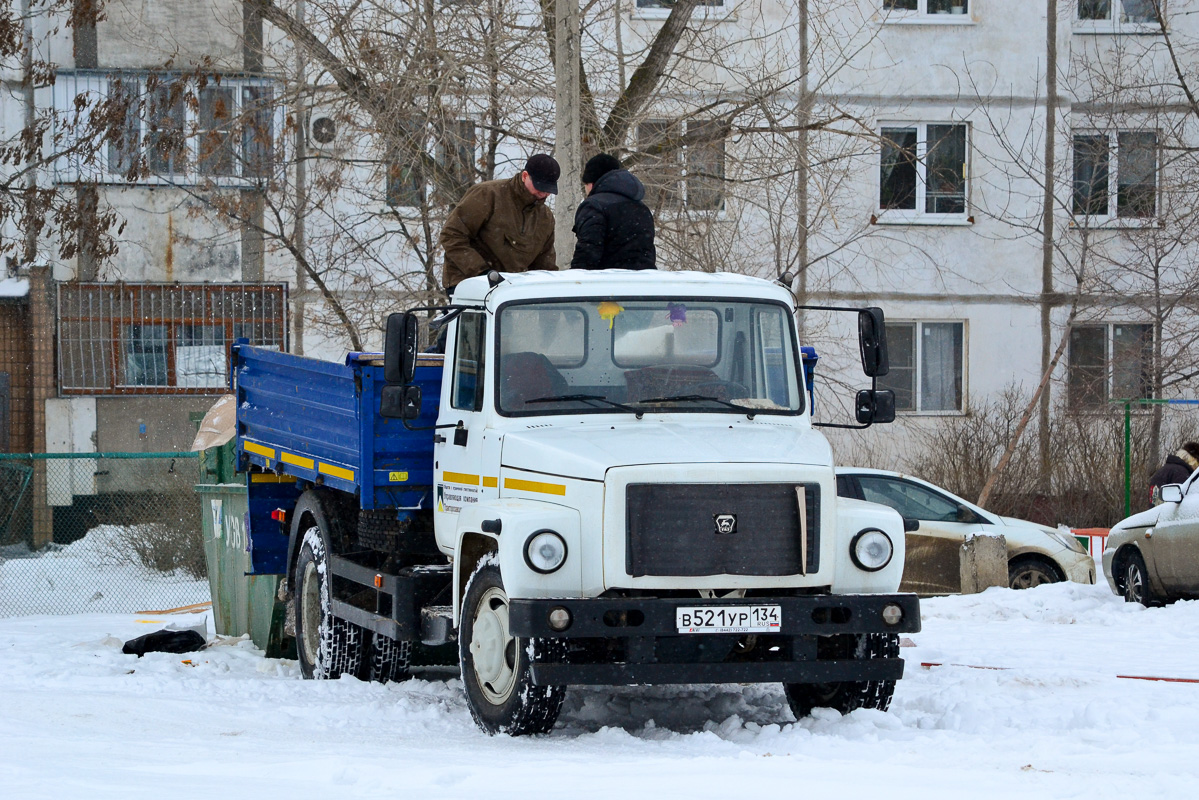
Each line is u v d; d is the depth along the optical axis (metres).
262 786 19.59
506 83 63.66
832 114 77.75
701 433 28.28
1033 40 100.94
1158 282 96.31
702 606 25.64
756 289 31.06
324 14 65.19
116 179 88.12
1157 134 98.75
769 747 24.66
